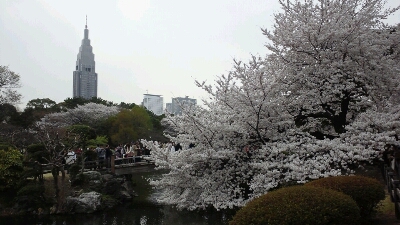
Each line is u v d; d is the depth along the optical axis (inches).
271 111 362.3
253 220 229.0
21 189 693.3
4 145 770.2
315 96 396.5
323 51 391.2
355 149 317.7
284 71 381.4
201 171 362.3
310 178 324.5
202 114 375.9
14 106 1393.9
